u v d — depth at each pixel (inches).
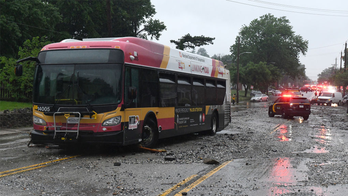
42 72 388.8
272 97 3289.9
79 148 440.1
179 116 503.2
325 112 1418.6
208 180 278.7
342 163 357.1
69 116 370.6
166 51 477.1
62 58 384.8
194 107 551.2
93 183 262.8
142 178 282.5
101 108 367.6
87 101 370.3
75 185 256.2
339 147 477.1
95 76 374.3
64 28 1892.2
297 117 1147.3
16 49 1455.5
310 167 334.6
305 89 3735.2
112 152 412.2
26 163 338.3
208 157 388.8
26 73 856.3
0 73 866.1
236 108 1689.2
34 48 909.2
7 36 1380.4
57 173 295.6
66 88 377.1
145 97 418.6
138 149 424.8
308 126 814.5
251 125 826.8
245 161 366.6
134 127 394.3
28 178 276.1
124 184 261.4
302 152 430.0
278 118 1072.2
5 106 766.5
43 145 458.9
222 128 673.6
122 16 2082.9
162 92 458.3
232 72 3152.1
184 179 280.7
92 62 377.4
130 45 393.7
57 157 373.4
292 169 324.8
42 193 234.4
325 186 261.4
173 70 488.7
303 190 249.3
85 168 318.0
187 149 451.2
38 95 386.6
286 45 3698.3
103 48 379.2
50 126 379.9
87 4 1806.1
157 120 445.4
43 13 1481.3
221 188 253.8
